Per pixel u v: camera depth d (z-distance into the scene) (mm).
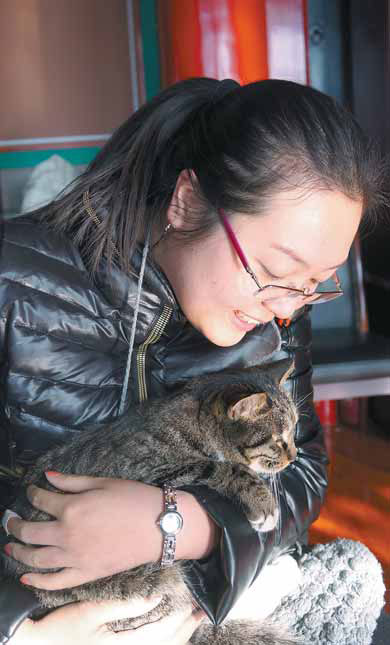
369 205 1354
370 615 1591
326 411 3309
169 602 1362
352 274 3002
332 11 3379
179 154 1427
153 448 1391
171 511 1250
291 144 1214
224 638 1448
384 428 3232
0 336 1480
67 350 1498
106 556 1248
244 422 1460
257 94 1312
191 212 1335
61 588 1298
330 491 2719
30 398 1481
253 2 2980
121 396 1527
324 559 1687
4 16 3516
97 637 1302
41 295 1480
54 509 1290
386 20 2922
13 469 1528
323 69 3447
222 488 1326
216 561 1288
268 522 1331
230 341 1427
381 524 2482
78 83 3652
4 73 3578
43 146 3701
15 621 1283
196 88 1509
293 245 1224
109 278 1480
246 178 1232
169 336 1571
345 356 2705
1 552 1446
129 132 1521
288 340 1731
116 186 1506
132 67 3668
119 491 1272
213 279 1331
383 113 2984
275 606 1566
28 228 1536
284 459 1534
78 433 1501
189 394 1497
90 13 3582
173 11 3035
